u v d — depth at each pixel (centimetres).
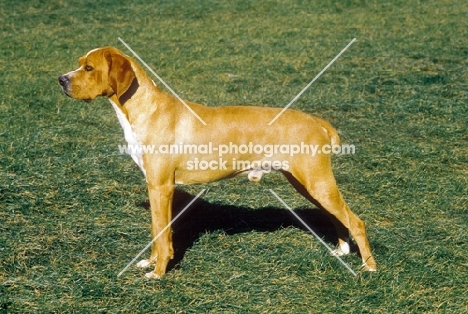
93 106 1015
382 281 544
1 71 1236
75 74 551
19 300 511
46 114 966
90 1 1942
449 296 526
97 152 828
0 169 754
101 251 598
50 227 636
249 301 520
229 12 1853
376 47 1463
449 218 675
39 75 1220
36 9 1841
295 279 554
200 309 509
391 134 926
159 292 530
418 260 581
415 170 797
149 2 1964
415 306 511
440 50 1434
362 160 826
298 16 1798
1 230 625
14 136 859
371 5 1922
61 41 1511
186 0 1988
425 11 1845
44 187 720
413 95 1104
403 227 652
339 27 1675
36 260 576
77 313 497
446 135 922
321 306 512
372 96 1103
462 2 1956
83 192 714
